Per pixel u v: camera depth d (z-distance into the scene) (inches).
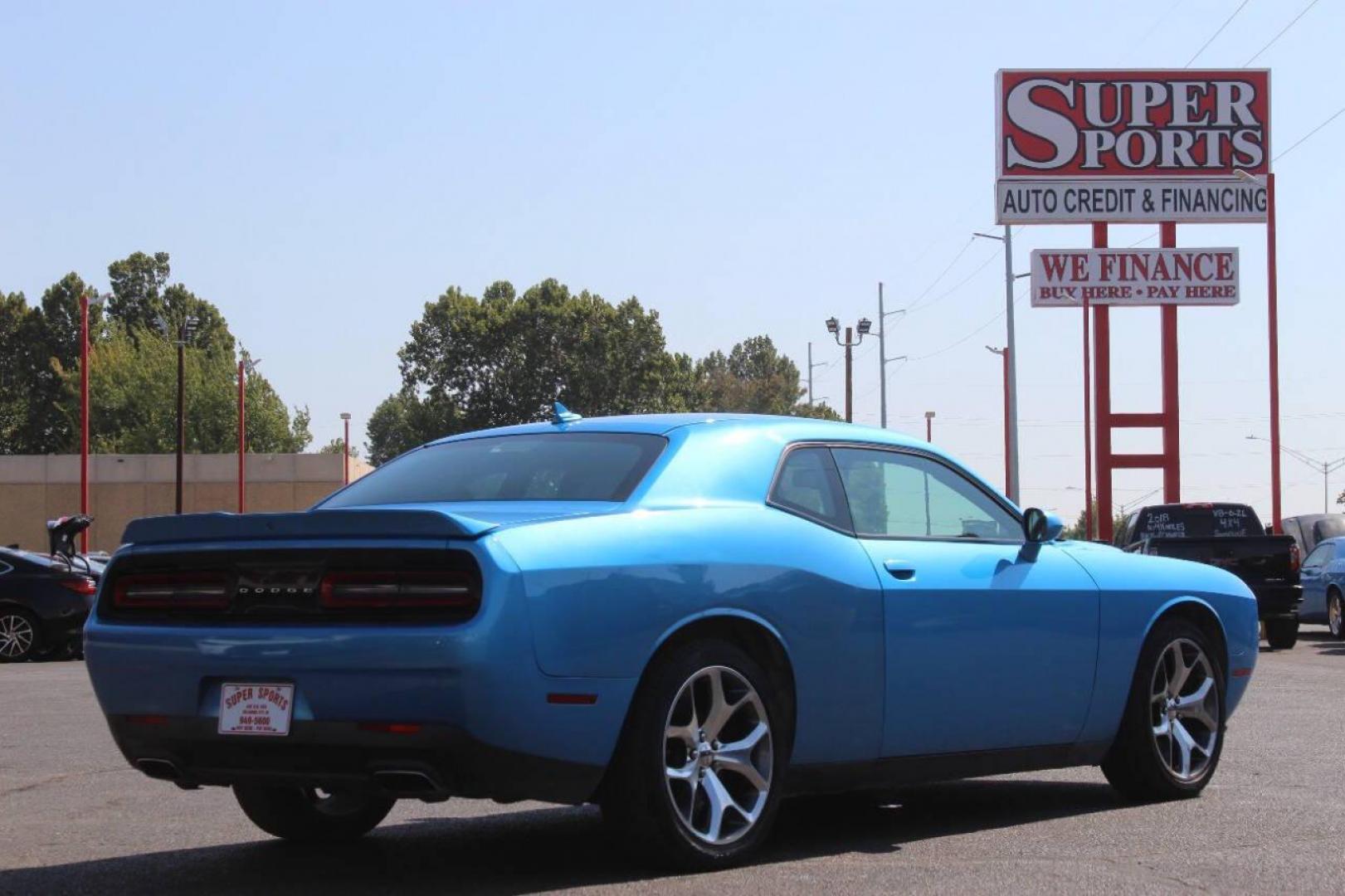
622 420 258.8
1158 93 1806.1
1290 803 295.7
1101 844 253.4
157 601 223.6
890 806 295.9
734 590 229.9
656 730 220.1
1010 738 272.1
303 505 2691.9
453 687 201.6
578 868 233.3
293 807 255.4
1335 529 1621.6
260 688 212.2
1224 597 313.9
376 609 207.6
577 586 211.9
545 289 4045.3
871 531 257.4
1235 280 1796.3
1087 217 1801.2
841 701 244.7
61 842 263.0
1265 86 1802.4
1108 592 288.7
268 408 4023.1
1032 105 1806.1
